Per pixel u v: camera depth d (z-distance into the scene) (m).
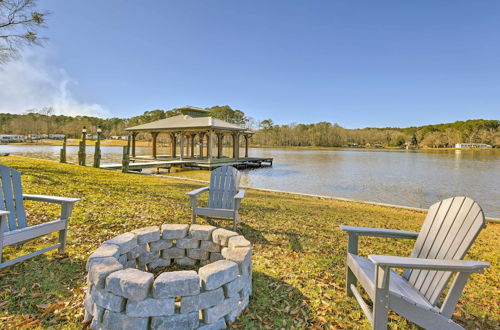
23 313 1.71
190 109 19.91
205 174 13.45
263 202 5.75
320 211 5.22
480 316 1.92
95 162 11.42
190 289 1.49
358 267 1.79
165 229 2.48
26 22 7.98
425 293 1.61
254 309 1.86
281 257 2.83
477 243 3.74
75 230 3.24
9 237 2.02
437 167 21.06
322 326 1.71
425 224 1.93
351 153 43.59
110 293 1.48
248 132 22.08
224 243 2.33
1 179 2.37
